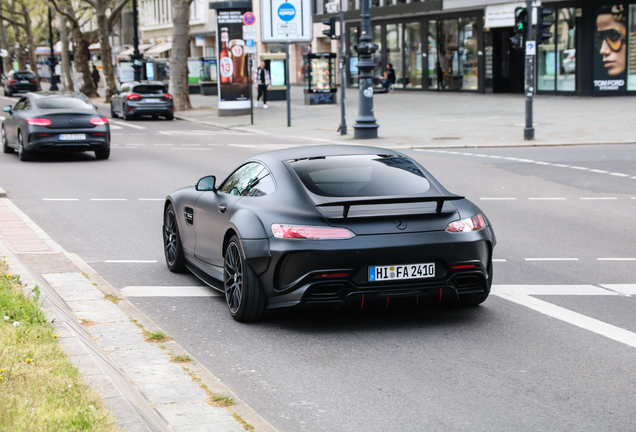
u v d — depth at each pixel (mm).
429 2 40344
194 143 23578
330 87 38188
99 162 18562
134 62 43812
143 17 81062
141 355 5027
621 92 33406
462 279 5926
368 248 5578
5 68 86375
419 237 5695
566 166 16094
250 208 6102
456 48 41281
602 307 6535
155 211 11773
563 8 34594
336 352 5422
